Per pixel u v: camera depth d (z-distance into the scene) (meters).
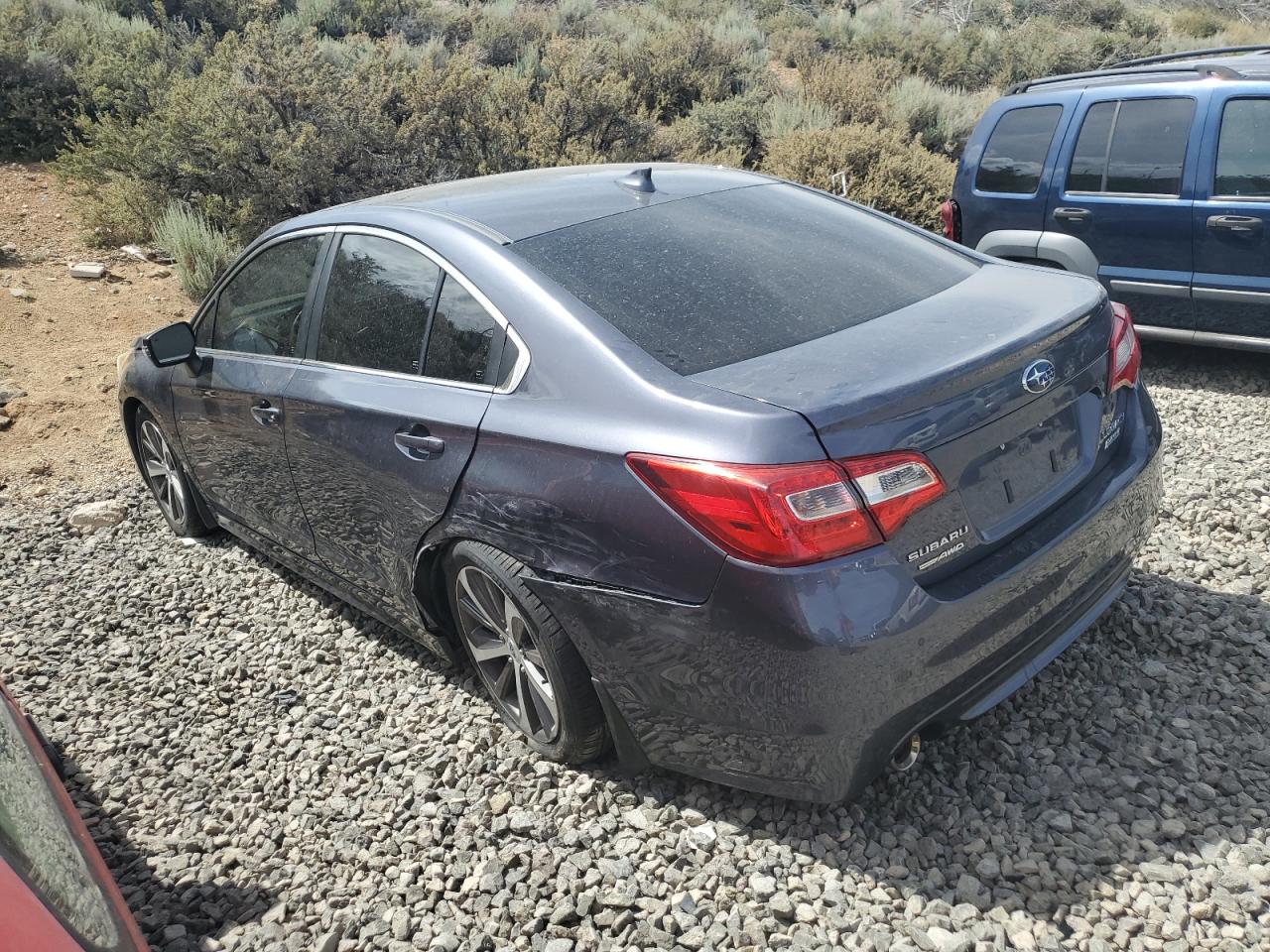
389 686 3.76
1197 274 5.91
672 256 3.08
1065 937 2.41
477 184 3.78
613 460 2.57
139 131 10.38
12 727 2.19
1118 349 3.07
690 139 13.02
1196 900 2.46
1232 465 4.85
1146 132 6.07
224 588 4.67
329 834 3.04
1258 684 3.23
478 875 2.79
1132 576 3.88
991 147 6.92
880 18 24.03
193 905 2.81
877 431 2.37
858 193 10.63
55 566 5.04
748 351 2.69
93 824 3.19
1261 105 5.63
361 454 3.37
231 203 9.98
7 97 12.62
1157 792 2.81
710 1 24.31
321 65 10.72
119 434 6.66
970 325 2.76
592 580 2.67
